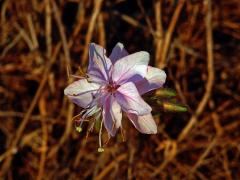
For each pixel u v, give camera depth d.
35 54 0.29
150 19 0.28
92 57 0.17
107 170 0.28
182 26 0.28
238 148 0.28
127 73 0.17
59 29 0.28
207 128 0.28
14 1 0.29
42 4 0.29
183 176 0.28
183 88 0.29
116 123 0.17
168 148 0.28
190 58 0.29
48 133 0.29
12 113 0.29
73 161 0.28
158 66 0.26
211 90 0.28
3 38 0.30
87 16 0.28
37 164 0.29
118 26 0.29
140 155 0.28
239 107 0.29
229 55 0.29
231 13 0.29
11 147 0.28
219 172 0.28
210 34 0.27
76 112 0.28
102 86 0.17
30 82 0.29
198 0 0.27
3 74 0.29
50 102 0.29
